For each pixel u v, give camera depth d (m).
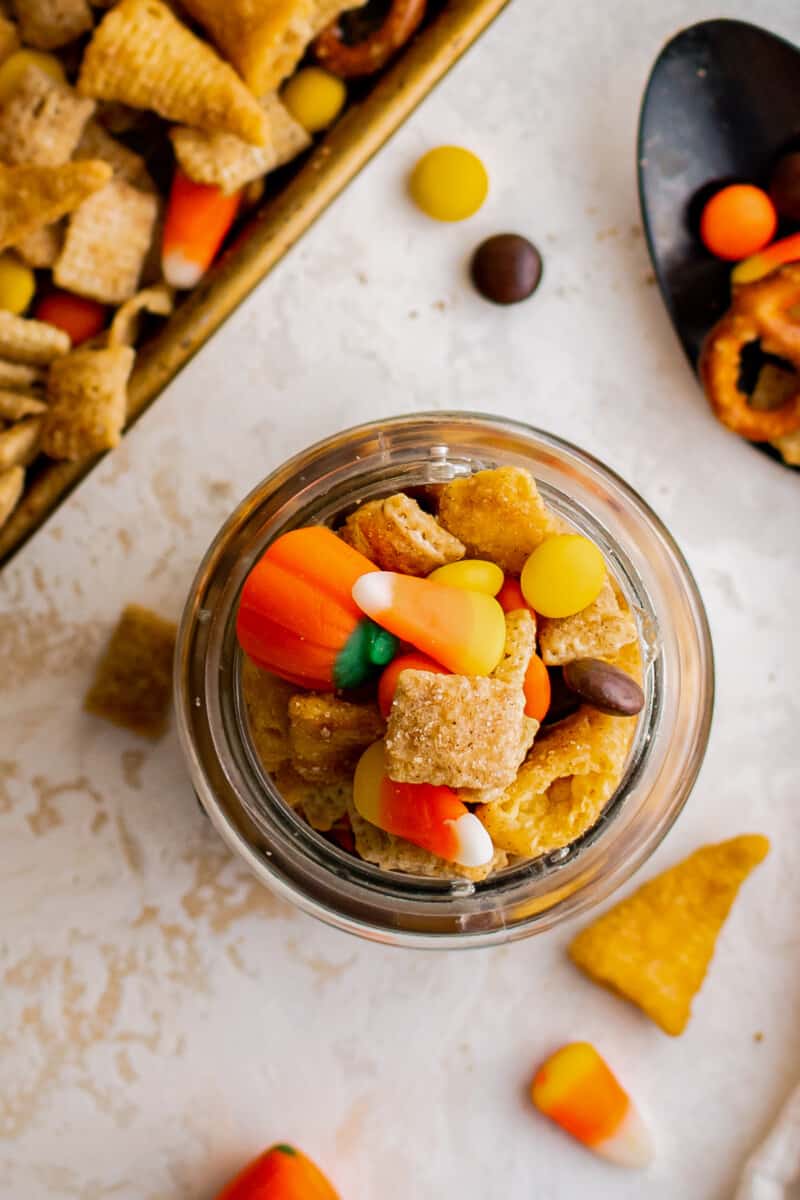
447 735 0.25
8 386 0.32
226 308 0.32
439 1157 0.32
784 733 0.32
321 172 0.32
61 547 0.32
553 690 0.28
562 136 0.32
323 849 0.28
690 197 0.32
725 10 0.32
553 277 0.32
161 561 0.32
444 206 0.32
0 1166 0.32
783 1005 0.32
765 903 0.32
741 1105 0.32
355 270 0.32
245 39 0.31
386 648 0.26
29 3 0.31
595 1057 0.32
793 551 0.32
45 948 0.32
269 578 0.26
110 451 0.32
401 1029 0.32
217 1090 0.32
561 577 0.26
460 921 0.28
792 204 0.31
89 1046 0.32
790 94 0.31
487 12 0.32
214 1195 0.32
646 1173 0.32
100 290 0.32
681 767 0.29
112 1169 0.32
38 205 0.30
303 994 0.32
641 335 0.32
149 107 0.31
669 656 0.29
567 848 0.28
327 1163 0.32
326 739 0.27
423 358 0.32
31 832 0.32
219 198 0.32
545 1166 0.32
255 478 0.32
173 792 0.32
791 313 0.31
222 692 0.28
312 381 0.32
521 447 0.29
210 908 0.32
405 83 0.32
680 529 0.32
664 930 0.32
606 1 0.32
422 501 0.28
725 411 0.31
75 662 0.32
